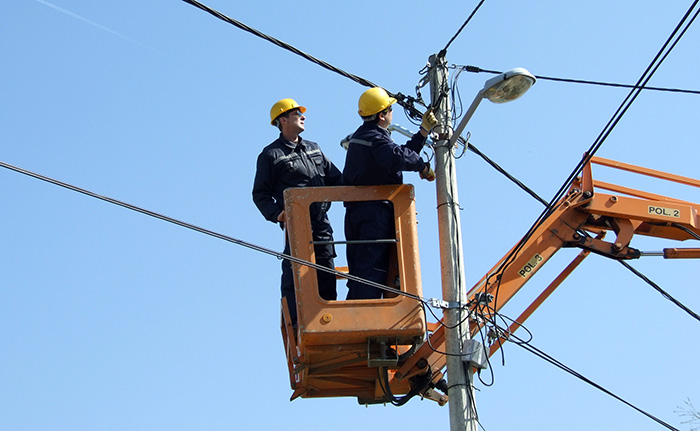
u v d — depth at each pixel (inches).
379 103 353.7
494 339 382.0
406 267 336.5
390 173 344.2
